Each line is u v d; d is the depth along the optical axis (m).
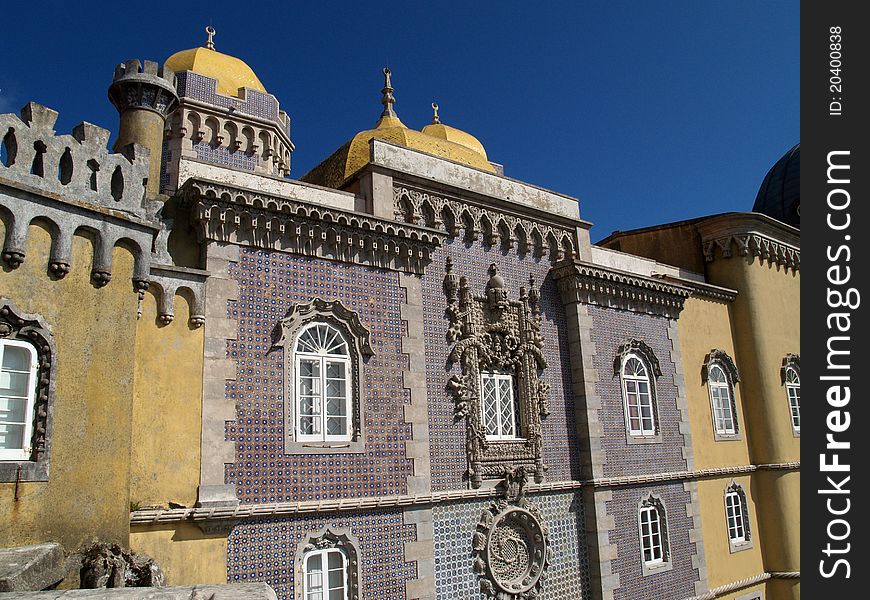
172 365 11.10
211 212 11.99
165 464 10.68
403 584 12.82
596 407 17.47
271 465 11.73
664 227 25.03
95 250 9.54
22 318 8.54
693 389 21.14
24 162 8.86
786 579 21.55
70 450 8.77
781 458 22.47
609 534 16.88
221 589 6.60
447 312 15.36
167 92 13.43
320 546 12.02
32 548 7.93
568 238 18.64
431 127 24.72
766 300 23.66
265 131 19.75
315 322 12.98
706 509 20.27
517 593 14.84
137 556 9.43
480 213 16.69
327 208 13.26
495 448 15.30
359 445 12.82
